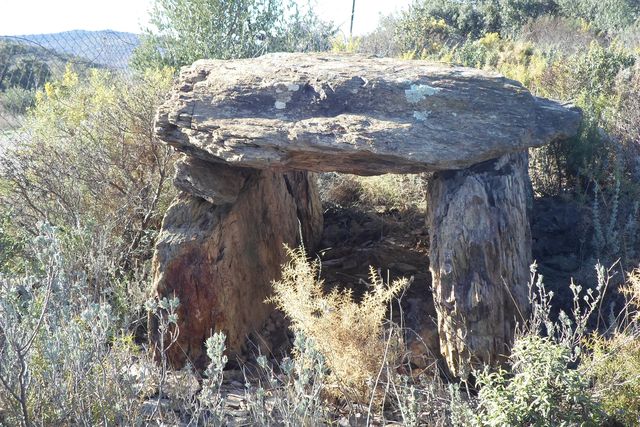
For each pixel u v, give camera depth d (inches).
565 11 721.0
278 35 371.6
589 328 159.0
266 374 145.4
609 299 167.0
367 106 146.1
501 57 401.7
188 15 352.5
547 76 295.1
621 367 121.8
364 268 197.6
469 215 142.1
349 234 225.1
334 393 136.3
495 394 114.3
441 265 142.3
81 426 115.7
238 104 153.2
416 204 234.7
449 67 162.7
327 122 143.1
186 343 157.3
